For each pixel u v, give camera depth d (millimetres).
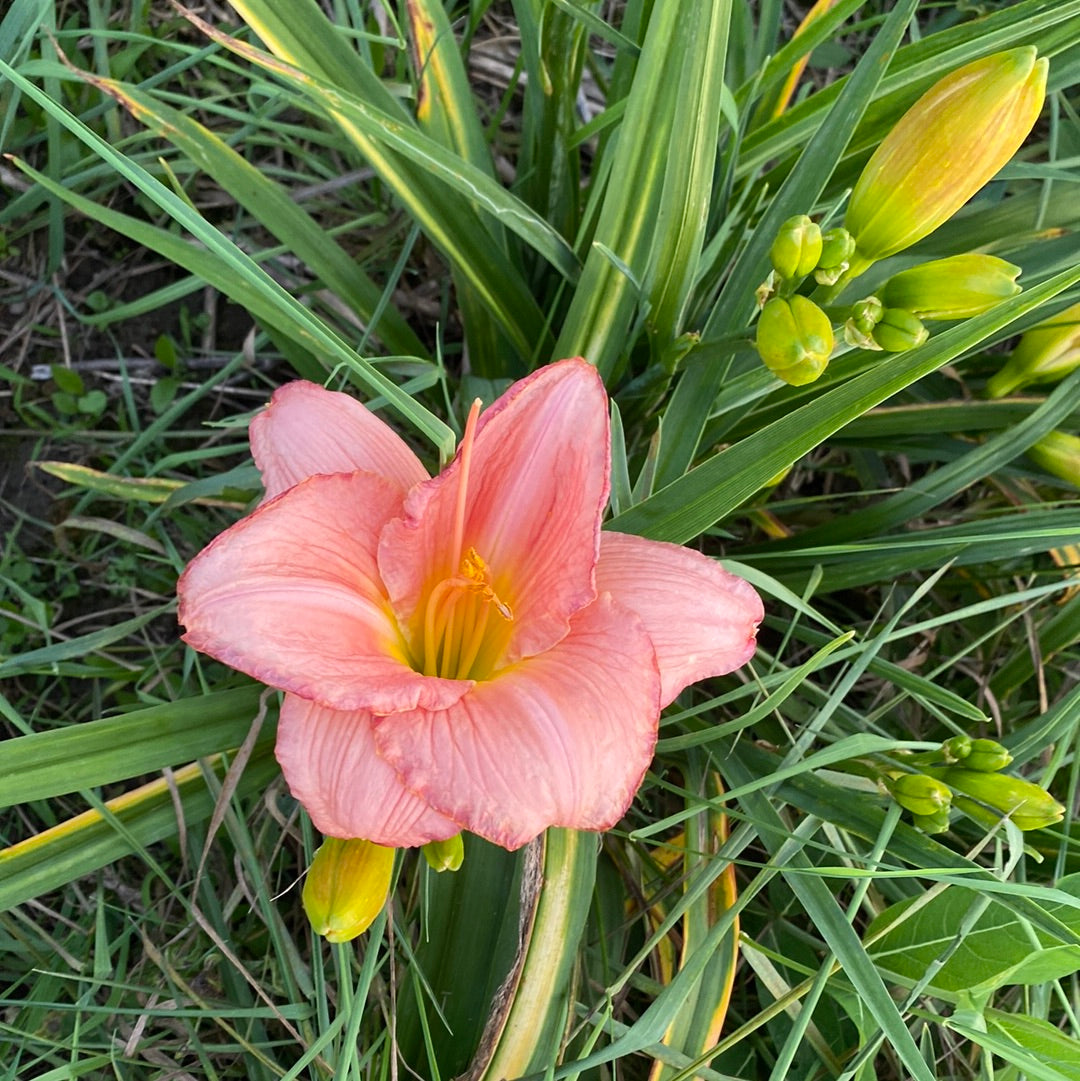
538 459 293
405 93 456
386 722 270
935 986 365
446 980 374
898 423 460
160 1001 395
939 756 367
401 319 466
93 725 324
